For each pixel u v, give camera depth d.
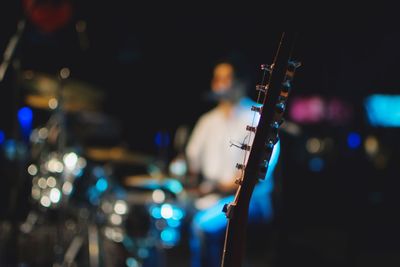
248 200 1.44
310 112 7.01
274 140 1.40
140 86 8.26
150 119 8.39
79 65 4.30
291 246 5.23
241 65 4.14
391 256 6.11
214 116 4.23
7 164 3.37
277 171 4.26
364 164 4.81
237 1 7.62
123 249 3.72
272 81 1.37
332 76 6.37
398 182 6.58
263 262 5.59
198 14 8.01
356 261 4.86
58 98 3.64
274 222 4.75
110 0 6.87
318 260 5.46
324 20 6.30
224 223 3.92
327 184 7.04
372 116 5.12
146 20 7.71
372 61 6.79
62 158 3.61
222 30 8.03
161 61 8.31
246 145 1.44
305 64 6.67
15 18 4.22
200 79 8.43
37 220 3.54
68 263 3.60
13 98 3.05
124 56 7.43
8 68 3.04
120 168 5.29
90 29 6.58
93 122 4.12
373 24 6.72
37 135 3.79
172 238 3.87
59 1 3.54
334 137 5.34
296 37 1.38
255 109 1.41
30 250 3.44
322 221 7.21
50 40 3.72
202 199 3.96
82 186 3.69
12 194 3.25
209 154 4.14
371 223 6.43
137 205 3.79
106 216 3.73
